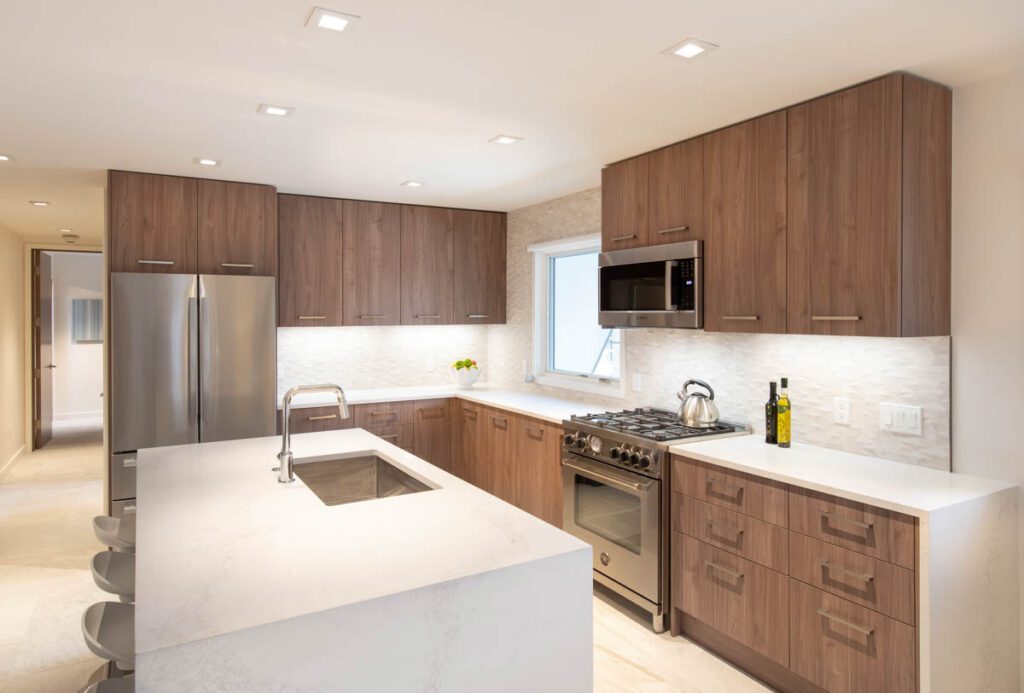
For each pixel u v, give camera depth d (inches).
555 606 66.7
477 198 193.2
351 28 80.5
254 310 164.1
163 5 74.2
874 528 88.4
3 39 83.0
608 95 104.8
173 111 111.7
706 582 114.4
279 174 159.8
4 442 249.8
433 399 201.5
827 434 119.0
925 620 82.7
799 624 98.6
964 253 100.4
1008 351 96.0
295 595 56.8
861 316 99.0
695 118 116.6
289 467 97.2
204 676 49.6
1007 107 95.5
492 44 85.4
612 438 132.5
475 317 213.8
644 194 140.1
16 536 178.1
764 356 131.2
